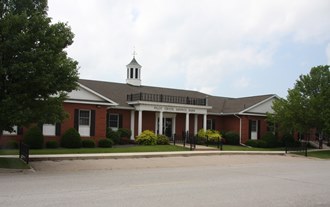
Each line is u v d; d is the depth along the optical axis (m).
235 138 37.28
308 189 11.84
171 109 33.97
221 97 45.41
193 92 43.44
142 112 34.84
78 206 8.38
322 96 33.56
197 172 16.64
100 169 17.45
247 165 21.05
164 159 22.28
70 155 21.06
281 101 35.72
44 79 14.91
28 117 15.23
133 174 15.46
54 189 10.81
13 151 22.59
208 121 39.53
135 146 29.11
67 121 28.06
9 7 16.11
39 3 16.77
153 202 9.06
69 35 16.73
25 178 13.44
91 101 29.14
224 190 11.26
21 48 15.07
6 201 8.84
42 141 25.64
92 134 29.14
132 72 39.91
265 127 39.56
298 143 39.00
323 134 36.81
